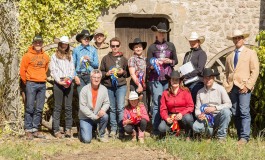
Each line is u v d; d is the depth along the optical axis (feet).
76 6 23.57
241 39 19.65
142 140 20.18
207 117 19.63
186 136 20.25
